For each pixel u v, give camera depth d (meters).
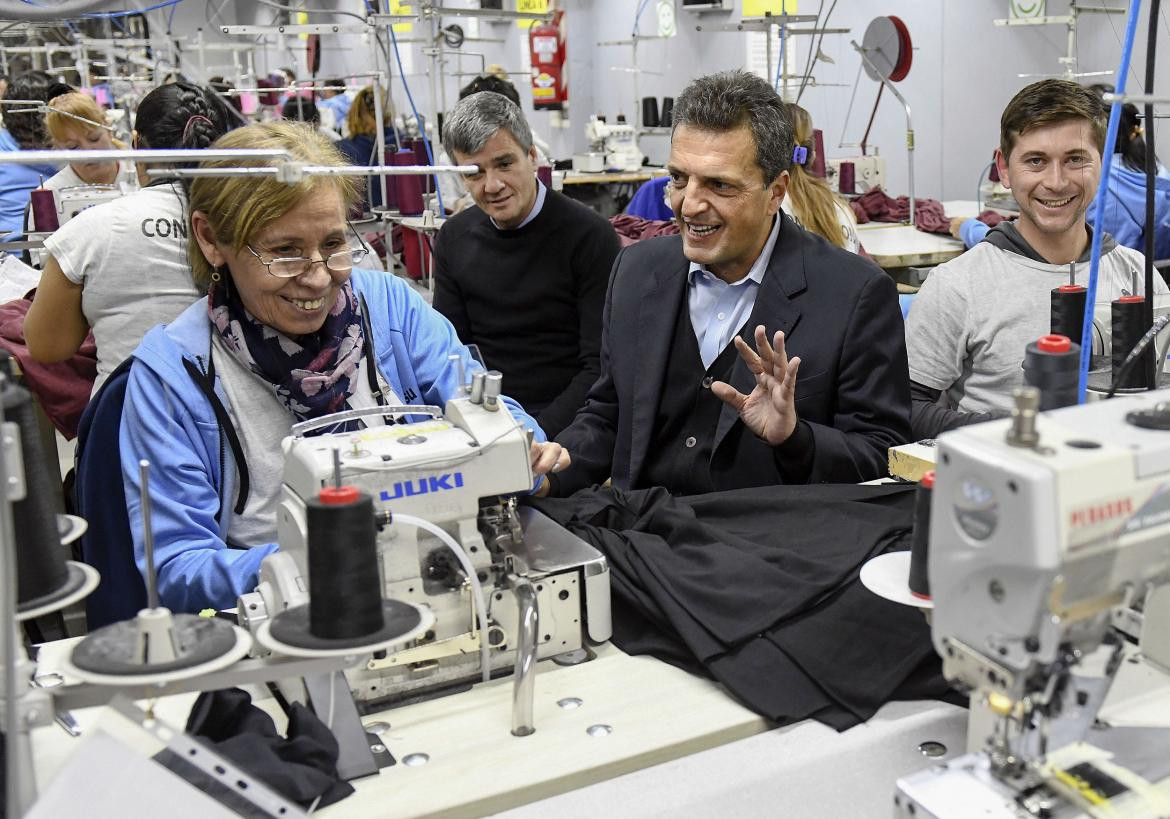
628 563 1.50
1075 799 0.91
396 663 1.32
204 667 0.93
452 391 1.99
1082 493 0.81
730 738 1.27
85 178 4.82
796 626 1.36
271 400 1.79
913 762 1.20
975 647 0.90
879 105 7.05
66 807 0.85
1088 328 1.23
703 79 1.89
